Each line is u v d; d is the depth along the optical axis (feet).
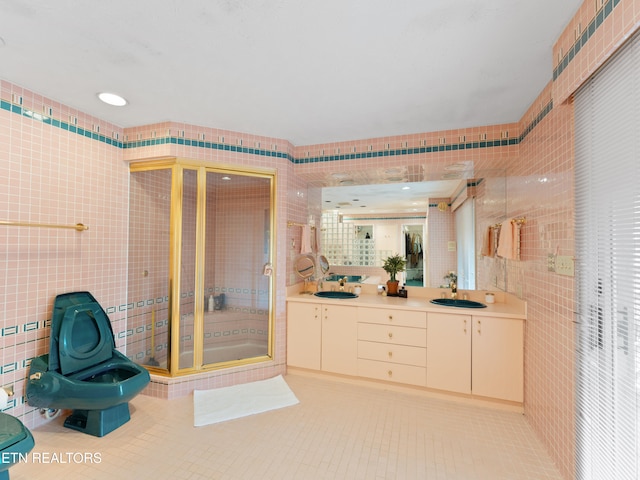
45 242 6.85
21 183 6.41
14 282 6.31
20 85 6.37
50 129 6.95
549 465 5.76
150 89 6.57
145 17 4.45
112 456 5.90
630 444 3.69
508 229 7.91
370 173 9.95
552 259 5.89
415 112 7.59
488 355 7.90
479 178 10.03
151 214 8.84
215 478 5.38
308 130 8.87
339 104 7.22
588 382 4.62
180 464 5.71
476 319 8.00
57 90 6.60
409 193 11.70
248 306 9.91
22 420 6.48
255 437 6.56
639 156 3.51
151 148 8.51
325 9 4.26
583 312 4.76
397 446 6.30
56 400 6.20
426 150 8.86
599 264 4.34
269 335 9.66
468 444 6.38
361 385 9.12
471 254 10.19
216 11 4.31
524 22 4.54
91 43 5.04
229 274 10.02
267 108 7.47
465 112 7.56
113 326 8.48
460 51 5.22
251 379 9.21
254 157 9.31
